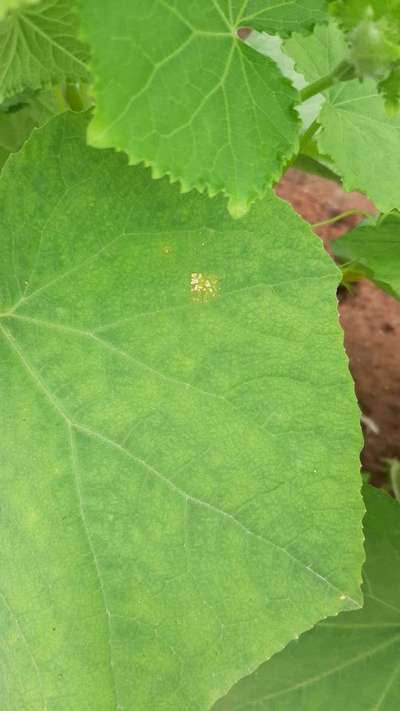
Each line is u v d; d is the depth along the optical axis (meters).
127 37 0.26
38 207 0.33
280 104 0.29
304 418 0.32
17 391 0.33
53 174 0.32
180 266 0.33
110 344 0.33
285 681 0.41
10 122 0.45
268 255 0.33
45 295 0.33
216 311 0.33
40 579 0.33
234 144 0.28
